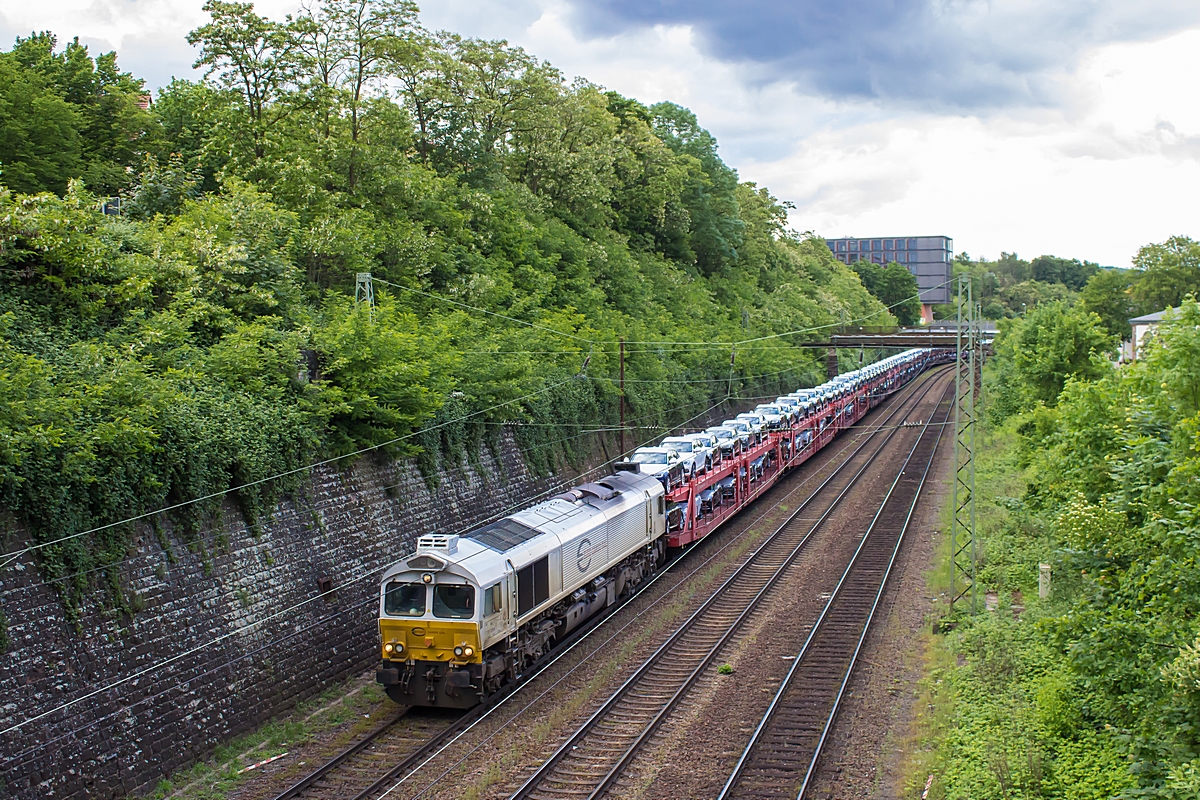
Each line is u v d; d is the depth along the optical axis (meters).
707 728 17.41
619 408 40.53
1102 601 13.71
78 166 37.38
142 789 15.55
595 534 24.17
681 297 64.69
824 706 18.33
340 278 33.53
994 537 29.77
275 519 20.39
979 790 13.95
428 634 18.47
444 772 15.95
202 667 17.44
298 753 17.19
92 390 16.50
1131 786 12.95
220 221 27.41
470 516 28.44
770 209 107.81
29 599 14.66
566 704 18.81
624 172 68.44
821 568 29.44
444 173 49.19
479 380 30.16
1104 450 19.86
